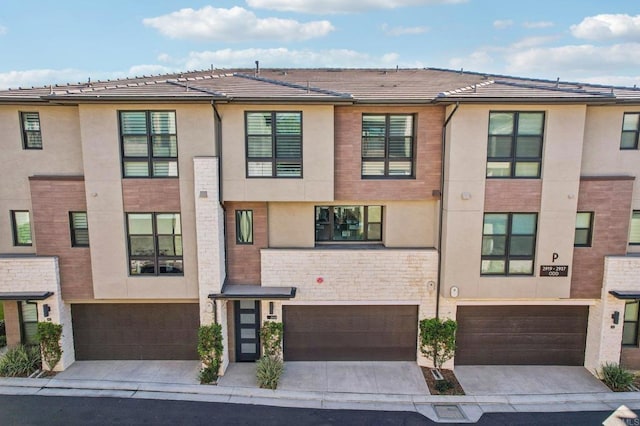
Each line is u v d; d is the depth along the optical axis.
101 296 12.49
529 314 13.25
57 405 10.98
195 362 13.43
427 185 12.64
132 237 12.38
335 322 13.38
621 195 12.20
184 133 11.77
